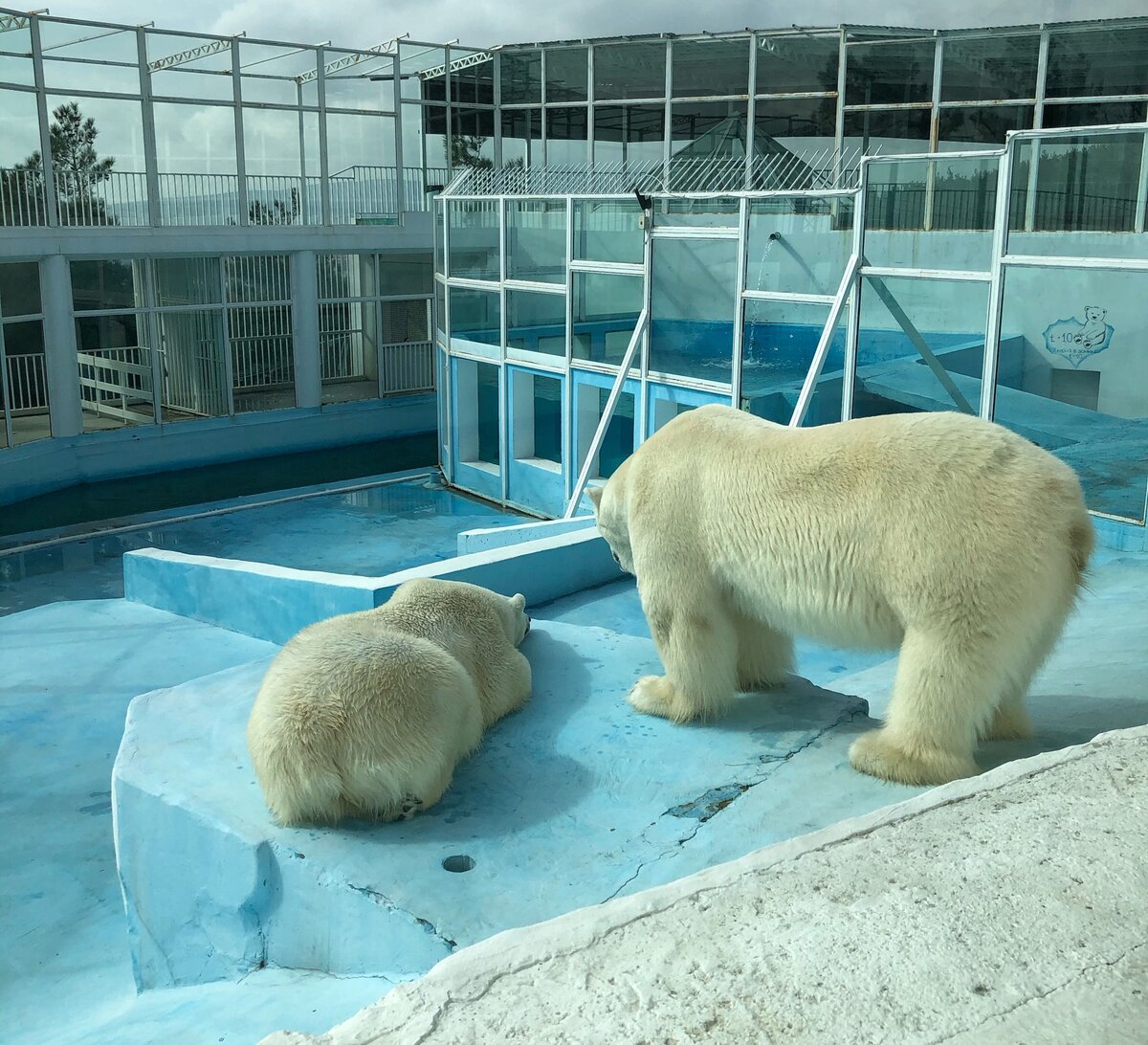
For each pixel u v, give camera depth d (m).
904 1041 1.64
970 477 3.60
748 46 18.80
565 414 15.53
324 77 21.02
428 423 23.59
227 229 20.09
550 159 22.72
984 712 3.72
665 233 13.29
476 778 4.21
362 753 3.76
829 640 4.03
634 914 2.02
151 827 4.21
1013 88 16.81
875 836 2.31
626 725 4.63
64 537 15.41
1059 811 2.40
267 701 3.87
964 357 9.89
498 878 3.53
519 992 1.79
